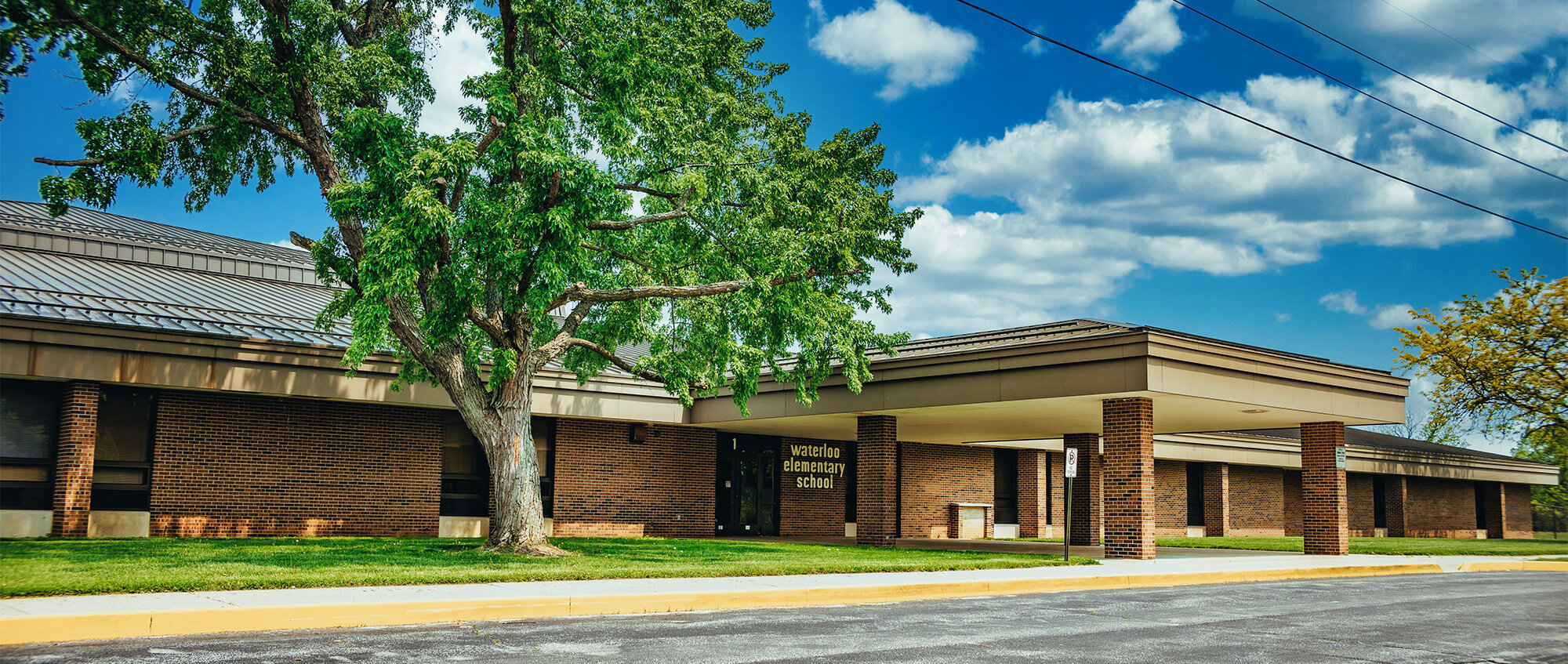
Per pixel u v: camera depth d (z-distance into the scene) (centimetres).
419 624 1045
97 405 1912
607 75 1691
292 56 1688
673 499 2825
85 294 2066
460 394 1784
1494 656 986
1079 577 1647
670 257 2005
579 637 970
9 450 1878
